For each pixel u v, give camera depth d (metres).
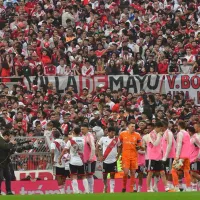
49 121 83.81
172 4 116.25
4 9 112.31
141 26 109.75
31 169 78.12
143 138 72.69
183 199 58.00
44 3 112.94
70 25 108.31
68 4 113.50
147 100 94.88
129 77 100.62
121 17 112.00
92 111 90.75
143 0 116.25
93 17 110.69
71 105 91.00
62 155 71.56
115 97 94.38
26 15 110.25
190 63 103.19
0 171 65.56
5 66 99.38
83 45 103.94
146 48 104.56
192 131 74.81
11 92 95.50
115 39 105.56
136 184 76.88
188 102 96.50
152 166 71.81
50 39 104.50
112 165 74.00
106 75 100.25
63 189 75.00
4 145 65.44
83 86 99.75
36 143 79.00
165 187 71.75
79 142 71.06
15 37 106.31
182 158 70.62
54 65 100.88
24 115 88.81
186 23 112.06
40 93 93.44
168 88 101.31
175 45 106.44
